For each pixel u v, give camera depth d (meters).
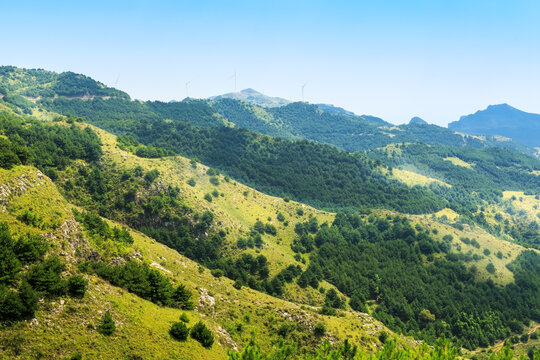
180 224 174.25
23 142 168.00
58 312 60.22
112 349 59.66
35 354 51.97
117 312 67.94
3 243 61.78
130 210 170.38
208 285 112.94
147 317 71.75
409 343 119.88
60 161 172.75
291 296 153.12
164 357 63.16
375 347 104.75
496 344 173.75
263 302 114.56
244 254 167.25
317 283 166.75
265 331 99.00
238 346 87.12
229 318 96.88
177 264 115.81
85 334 59.59
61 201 89.44
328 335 100.62
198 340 73.44
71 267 72.06
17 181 82.50
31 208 78.06
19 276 59.38
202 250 165.00
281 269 166.62
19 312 54.19
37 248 66.56
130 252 94.75
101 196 171.25
